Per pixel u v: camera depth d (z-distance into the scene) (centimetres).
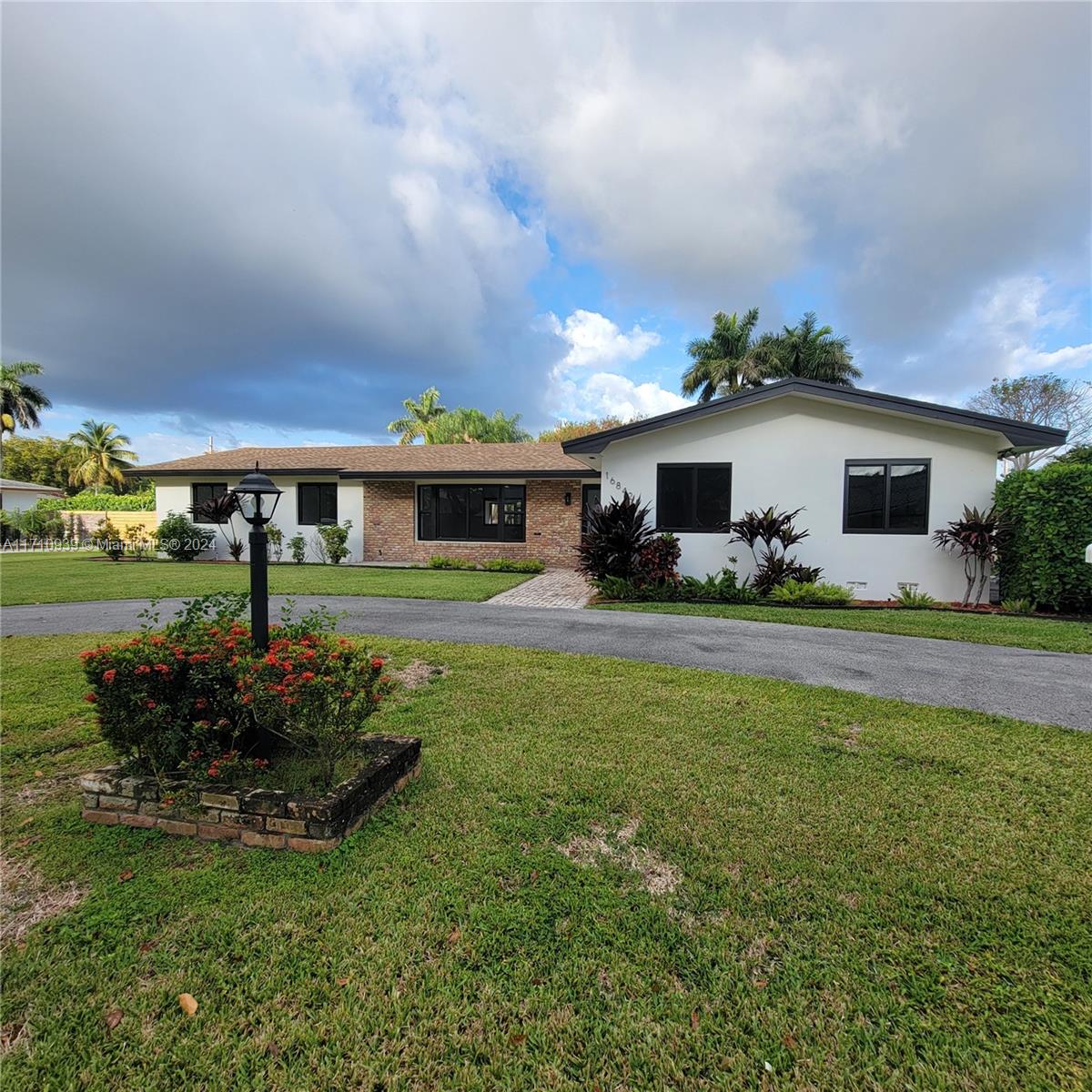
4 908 221
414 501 1736
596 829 276
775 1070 158
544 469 1572
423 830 273
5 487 3078
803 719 420
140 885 233
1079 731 402
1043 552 873
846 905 222
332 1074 157
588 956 196
